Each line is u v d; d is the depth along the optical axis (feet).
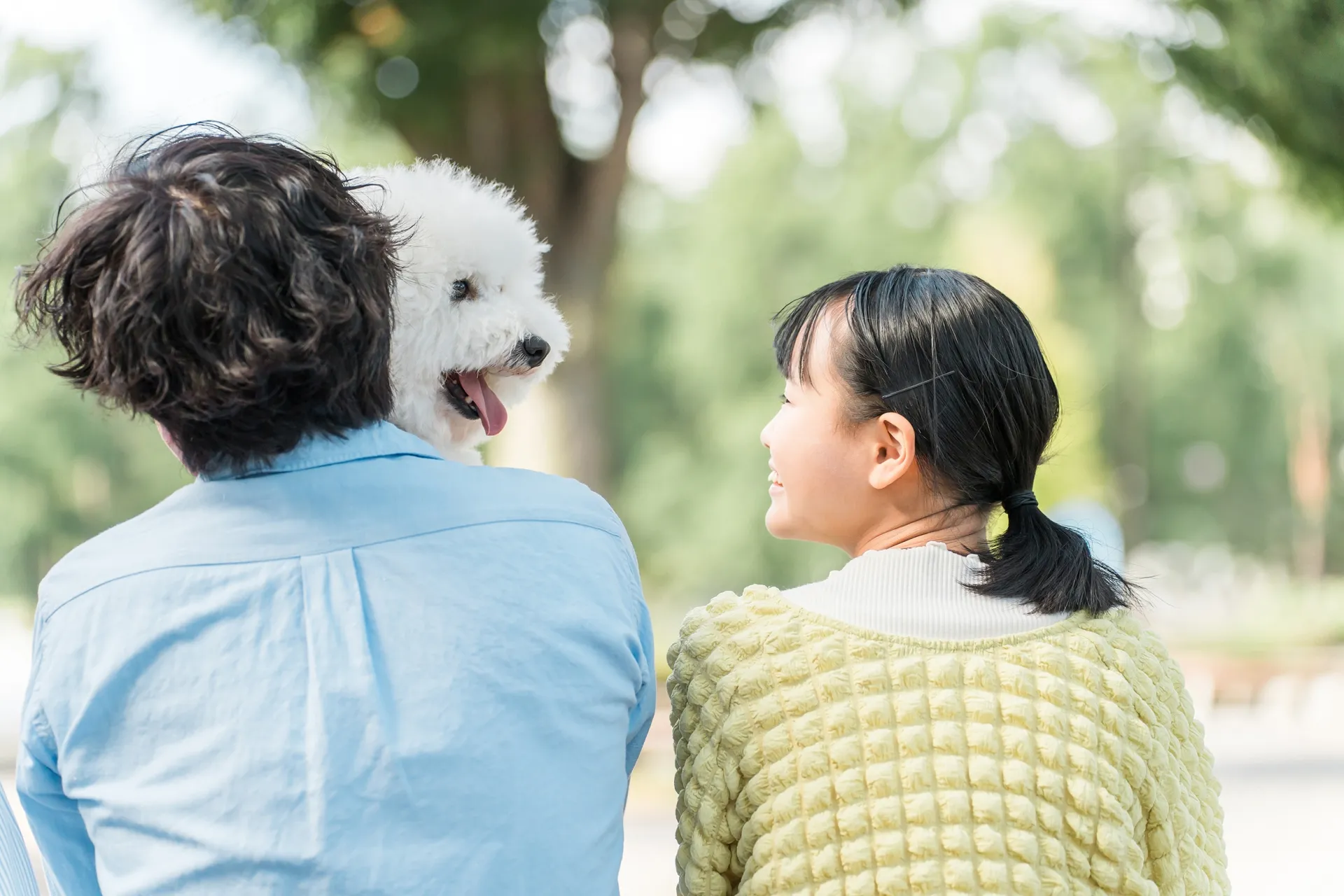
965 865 4.26
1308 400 96.17
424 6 24.08
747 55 29.55
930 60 74.59
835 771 4.41
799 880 4.34
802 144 83.10
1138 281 85.25
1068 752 4.39
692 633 4.86
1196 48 27.14
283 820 3.65
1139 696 4.59
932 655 4.51
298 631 3.83
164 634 3.83
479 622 3.92
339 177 4.35
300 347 3.81
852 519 5.08
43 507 79.77
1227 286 87.35
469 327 7.22
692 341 84.64
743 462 79.00
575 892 3.89
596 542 4.30
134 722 3.81
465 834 3.73
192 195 3.87
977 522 5.07
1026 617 4.66
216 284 3.75
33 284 4.05
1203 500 98.68
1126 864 4.35
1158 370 90.17
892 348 4.88
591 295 30.99
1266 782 28.43
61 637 3.94
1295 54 26.30
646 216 91.25
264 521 3.99
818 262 82.64
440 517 4.07
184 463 4.16
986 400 4.89
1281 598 78.95
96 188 4.33
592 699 4.05
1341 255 83.46
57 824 4.10
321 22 24.06
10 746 33.40
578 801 3.94
